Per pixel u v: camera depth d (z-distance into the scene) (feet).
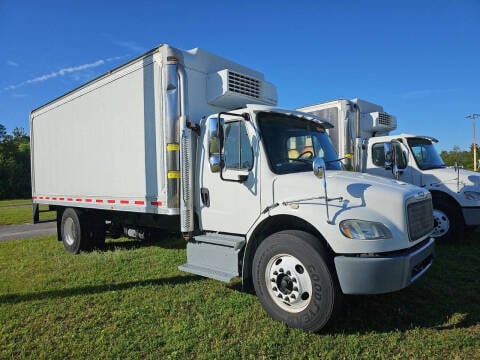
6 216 63.72
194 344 11.74
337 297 11.87
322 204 12.66
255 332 12.46
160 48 17.31
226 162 15.62
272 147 14.89
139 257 23.03
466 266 19.35
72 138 25.07
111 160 21.29
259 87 19.04
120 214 24.23
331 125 18.39
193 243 16.38
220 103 18.13
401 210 12.33
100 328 13.08
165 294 16.28
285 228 14.33
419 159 27.73
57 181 27.07
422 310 13.94
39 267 21.56
